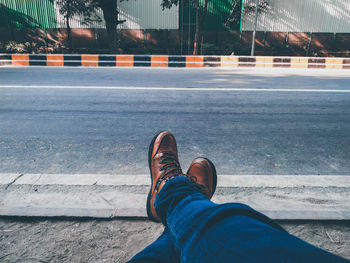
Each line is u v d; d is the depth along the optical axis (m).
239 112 5.25
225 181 2.73
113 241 1.89
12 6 20.80
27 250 1.80
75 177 2.78
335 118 5.00
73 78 8.10
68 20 20.34
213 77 8.72
